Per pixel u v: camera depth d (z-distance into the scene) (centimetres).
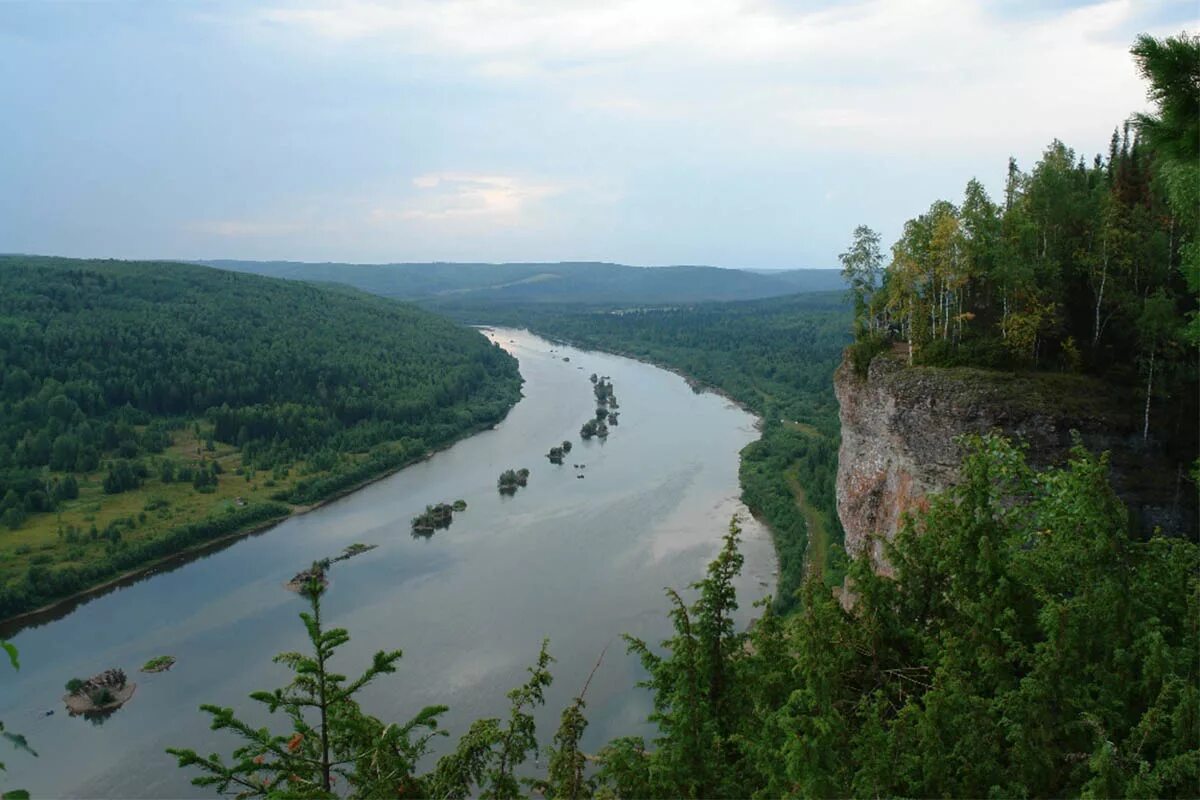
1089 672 1273
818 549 7038
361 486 10288
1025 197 4631
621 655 5628
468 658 5647
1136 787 1000
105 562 7500
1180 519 3444
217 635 6250
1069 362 4059
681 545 7694
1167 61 1124
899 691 1375
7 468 9775
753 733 1407
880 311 5331
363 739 1220
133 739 4931
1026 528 1752
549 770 1345
